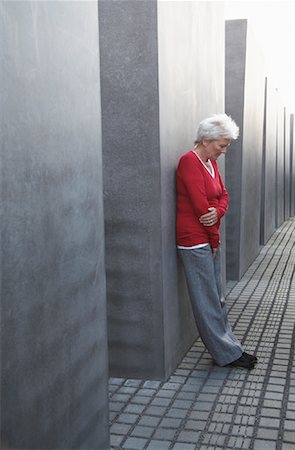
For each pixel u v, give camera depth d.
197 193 3.69
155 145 3.55
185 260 3.86
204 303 3.86
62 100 2.12
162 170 3.61
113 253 3.74
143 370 3.81
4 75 1.70
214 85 5.21
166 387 3.68
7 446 1.81
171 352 3.92
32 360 1.95
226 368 4.02
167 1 3.62
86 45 2.34
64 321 2.19
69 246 2.21
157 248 3.65
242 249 7.37
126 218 3.68
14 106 1.77
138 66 3.50
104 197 3.70
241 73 6.95
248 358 4.02
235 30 6.98
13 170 1.78
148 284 3.71
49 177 2.03
